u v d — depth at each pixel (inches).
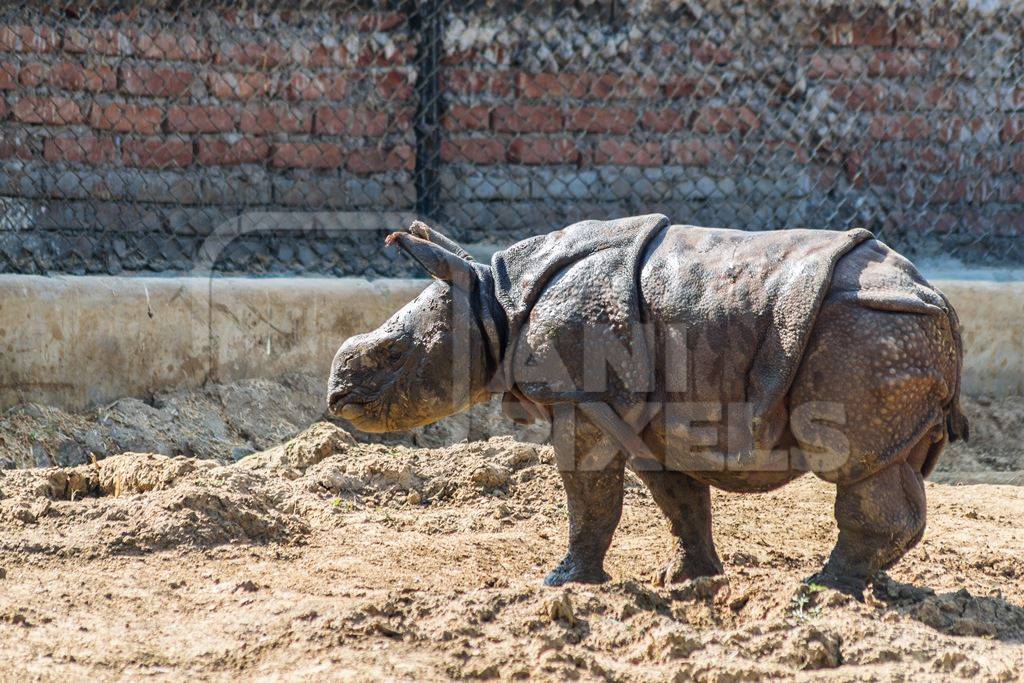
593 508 377.4
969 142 767.1
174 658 322.7
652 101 737.0
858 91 756.6
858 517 352.5
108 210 669.9
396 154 713.6
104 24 667.4
